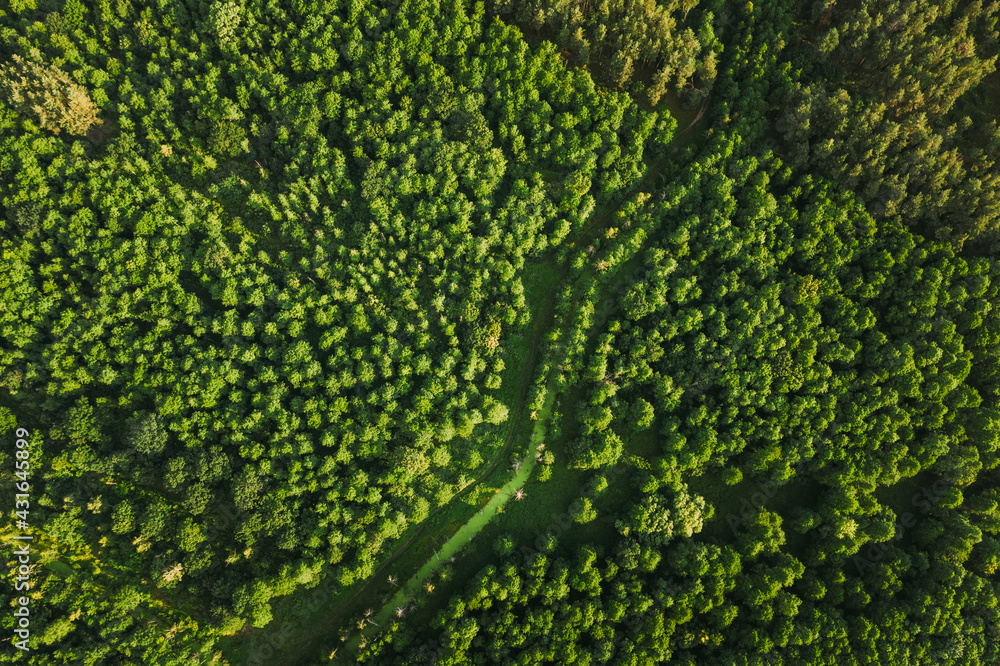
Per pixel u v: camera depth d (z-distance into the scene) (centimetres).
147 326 8631
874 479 8550
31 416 8462
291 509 8219
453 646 7681
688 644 8088
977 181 8456
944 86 8469
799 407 8456
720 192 8638
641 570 8238
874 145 8538
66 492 8244
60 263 8444
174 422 8188
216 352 8381
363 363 8488
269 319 8725
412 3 8588
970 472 8612
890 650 8075
